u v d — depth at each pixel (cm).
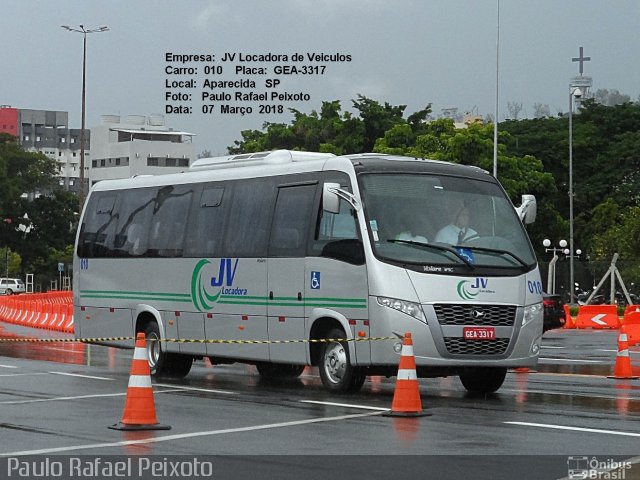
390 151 6156
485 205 1712
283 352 1792
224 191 1961
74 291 2305
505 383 1922
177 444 1170
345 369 1673
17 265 10325
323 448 1138
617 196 7375
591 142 7762
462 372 1680
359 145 6775
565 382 1941
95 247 2248
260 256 1844
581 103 8294
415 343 1591
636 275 4994
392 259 1616
